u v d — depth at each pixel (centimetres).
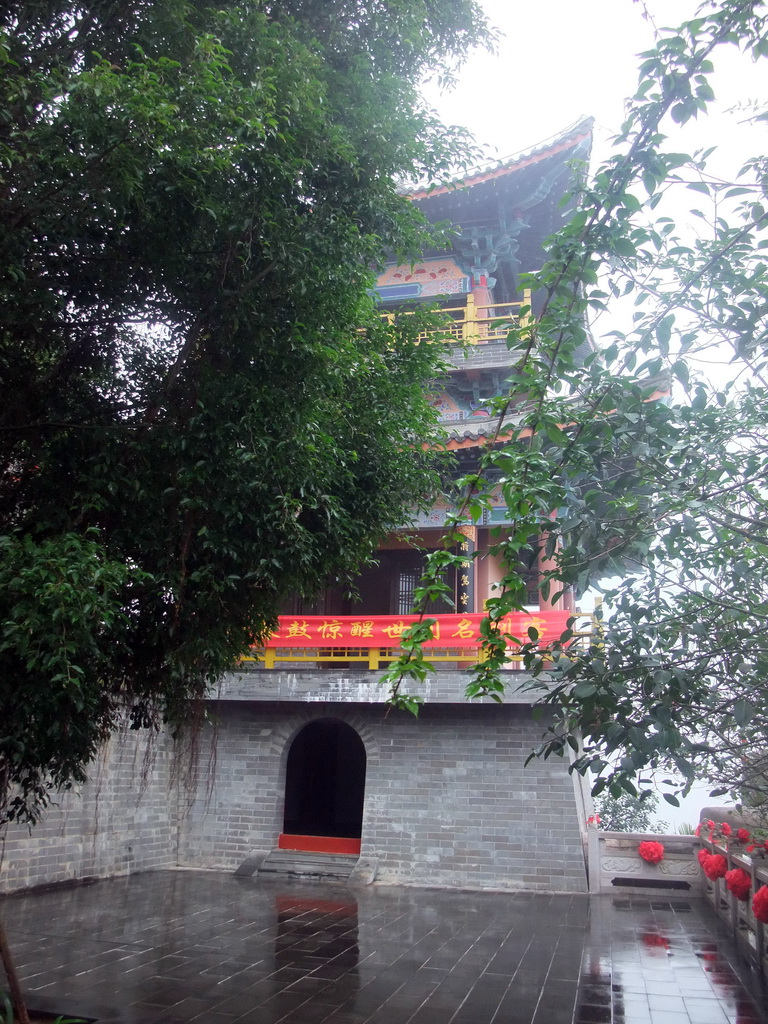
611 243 445
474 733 1681
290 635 1753
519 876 1589
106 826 1594
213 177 624
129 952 1054
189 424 640
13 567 511
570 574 490
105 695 721
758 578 541
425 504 922
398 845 1659
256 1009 841
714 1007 864
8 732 580
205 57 663
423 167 810
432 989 926
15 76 610
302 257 646
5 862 1364
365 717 1742
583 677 495
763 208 523
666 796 474
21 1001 732
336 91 786
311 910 1358
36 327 636
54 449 645
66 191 593
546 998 896
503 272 2508
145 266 650
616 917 1338
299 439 662
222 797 1794
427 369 917
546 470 461
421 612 450
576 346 464
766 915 956
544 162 2142
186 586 676
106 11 694
